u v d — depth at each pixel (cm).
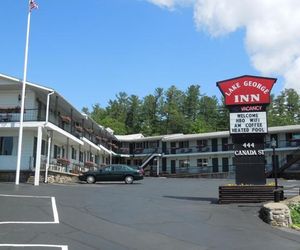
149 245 1084
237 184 2042
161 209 1736
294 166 4934
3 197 1933
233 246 1111
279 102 9881
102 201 1944
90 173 3547
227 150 5894
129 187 2980
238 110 2094
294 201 1817
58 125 3569
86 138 4494
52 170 3250
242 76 2106
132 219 1464
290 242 1182
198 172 6081
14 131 3250
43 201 1833
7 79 3189
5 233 1150
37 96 3391
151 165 6612
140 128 9650
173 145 6512
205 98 10069
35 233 1162
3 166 3209
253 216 1612
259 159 2052
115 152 6812
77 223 1341
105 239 1128
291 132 5425
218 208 1805
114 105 10356
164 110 9556
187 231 1287
